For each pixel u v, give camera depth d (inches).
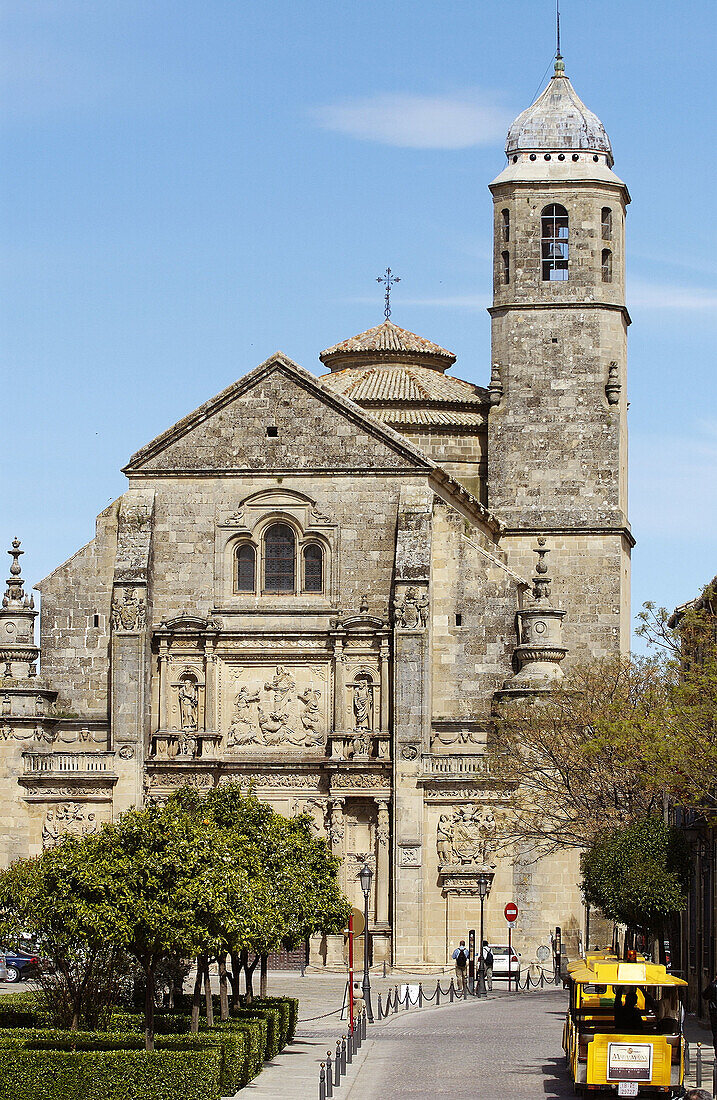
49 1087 2114.9
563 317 5172.2
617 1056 2187.5
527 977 4210.1
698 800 3048.7
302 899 3093.0
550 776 4116.6
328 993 3976.4
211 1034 2348.7
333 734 4576.8
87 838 2389.3
